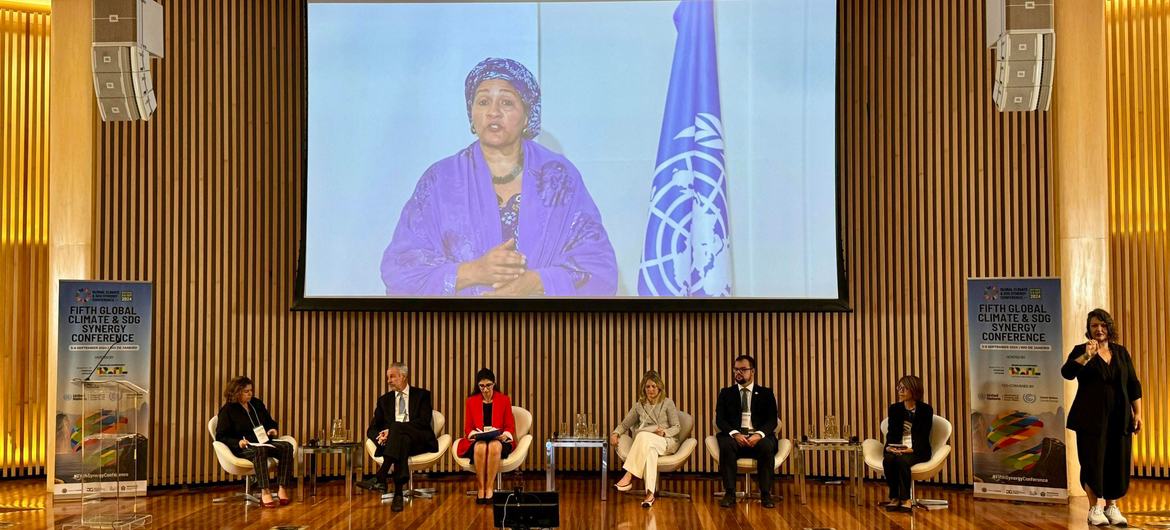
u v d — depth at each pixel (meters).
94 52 6.33
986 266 8.68
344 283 8.95
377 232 8.98
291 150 9.21
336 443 7.91
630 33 9.03
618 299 8.91
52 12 8.59
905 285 8.91
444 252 8.97
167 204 8.80
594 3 9.07
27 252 9.72
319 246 8.95
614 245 8.94
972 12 8.81
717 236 8.88
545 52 9.06
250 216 9.03
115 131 8.70
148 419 8.28
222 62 9.02
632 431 8.30
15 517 7.18
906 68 8.98
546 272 8.95
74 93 8.57
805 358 9.10
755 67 8.94
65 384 8.03
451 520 7.02
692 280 8.86
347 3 9.06
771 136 8.89
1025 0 6.41
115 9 6.36
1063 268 8.34
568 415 9.24
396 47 9.07
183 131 8.87
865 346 9.01
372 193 8.99
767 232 8.85
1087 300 8.25
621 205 8.95
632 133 8.98
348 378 9.18
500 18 9.09
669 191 8.92
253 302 9.02
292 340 9.10
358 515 7.24
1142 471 9.38
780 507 7.62
